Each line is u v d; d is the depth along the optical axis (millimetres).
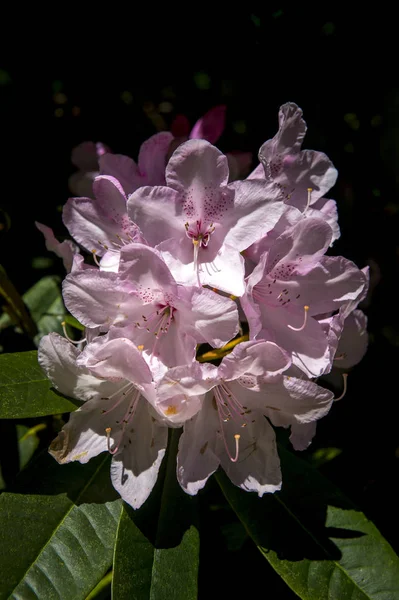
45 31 495
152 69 513
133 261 379
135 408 397
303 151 439
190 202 397
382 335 536
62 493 404
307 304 417
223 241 399
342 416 515
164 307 396
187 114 524
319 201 447
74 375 390
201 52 502
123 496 388
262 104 506
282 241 403
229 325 375
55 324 502
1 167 514
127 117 526
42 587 381
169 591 384
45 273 521
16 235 517
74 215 428
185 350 384
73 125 521
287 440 468
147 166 434
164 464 417
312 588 395
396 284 537
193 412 374
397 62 497
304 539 408
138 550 390
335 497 420
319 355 408
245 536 484
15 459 490
